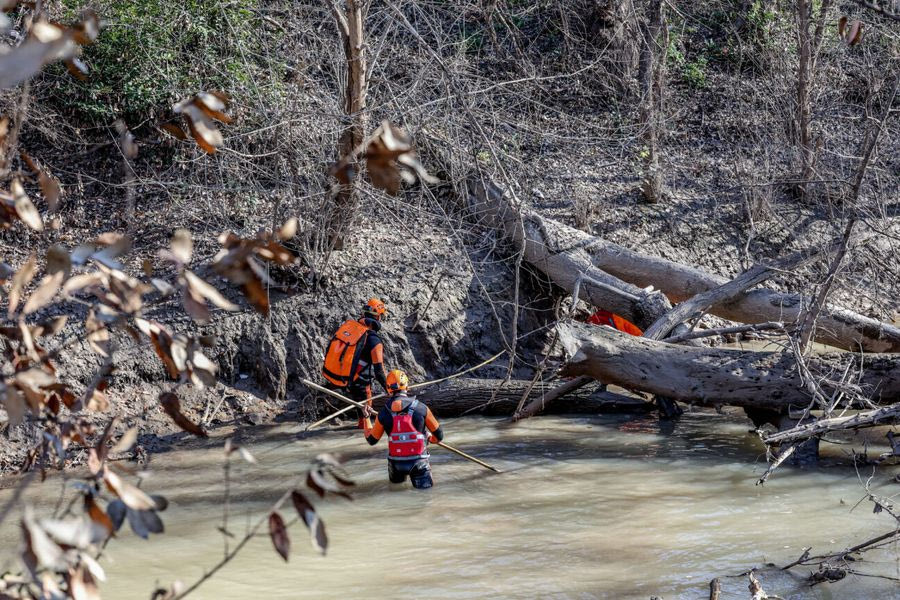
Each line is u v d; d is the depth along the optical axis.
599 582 5.52
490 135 11.59
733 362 8.48
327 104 10.59
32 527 1.75
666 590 5.37
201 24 11.75
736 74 16.64
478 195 12.03
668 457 8.42
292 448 9.02
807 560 5.43
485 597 5.31
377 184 2.12
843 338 9.93
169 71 11.71
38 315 9.58
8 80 1.40
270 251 2.16
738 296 10.59
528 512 6.97
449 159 11.30
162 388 9.84
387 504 7.25
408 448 7.68
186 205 11.62
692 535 6.35
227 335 10.27
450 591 5.43
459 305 11.37
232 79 11.20
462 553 6.11
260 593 5.46
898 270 11.64
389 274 11.35
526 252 11.67
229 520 6.90
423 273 11.48
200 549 6.27
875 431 8.97
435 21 12.27
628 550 6.08
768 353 8.53
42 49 1.42
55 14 9.09
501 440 9.17
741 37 17.09
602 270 11.57
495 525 6.69
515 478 7.89
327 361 9.41
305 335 10.54
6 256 10.71
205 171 11.35
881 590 5.26
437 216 11.05
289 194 11.30
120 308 2.22
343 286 11.02
